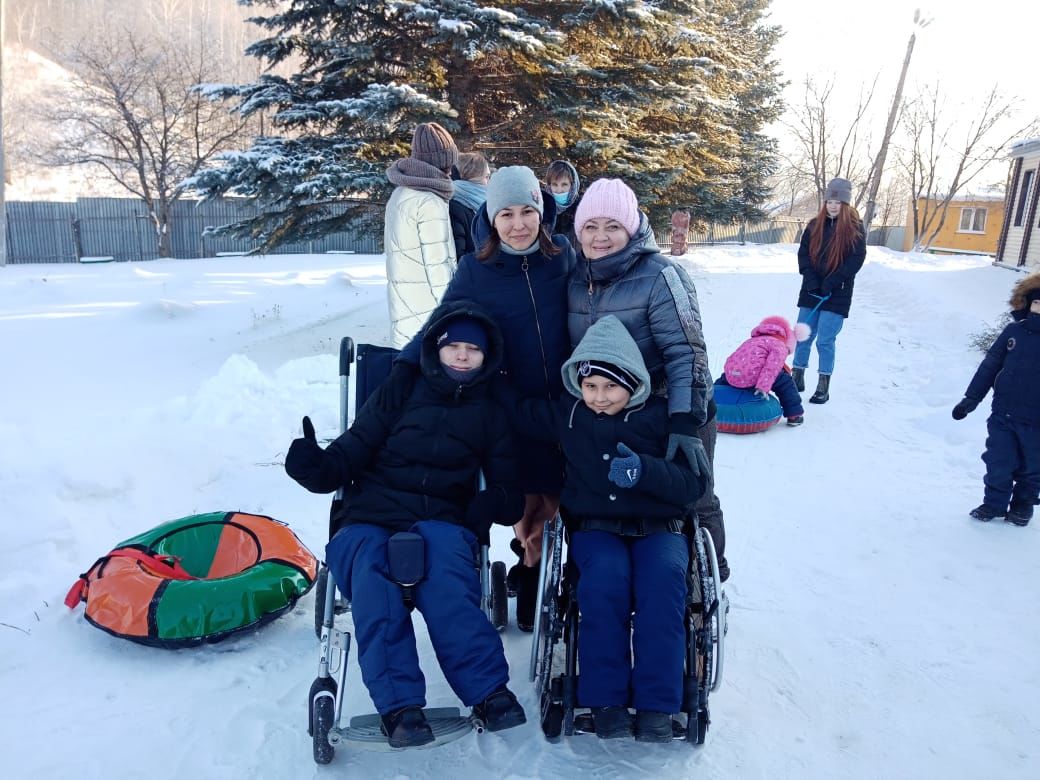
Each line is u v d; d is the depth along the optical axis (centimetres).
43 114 3759
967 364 905
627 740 309
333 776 284
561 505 329
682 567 297
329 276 2138
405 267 437
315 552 450
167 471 523
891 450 672
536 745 305
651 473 292
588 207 313
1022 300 503
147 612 345
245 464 572
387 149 1159
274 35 1266
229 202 3353
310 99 1167
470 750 301
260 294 1809
